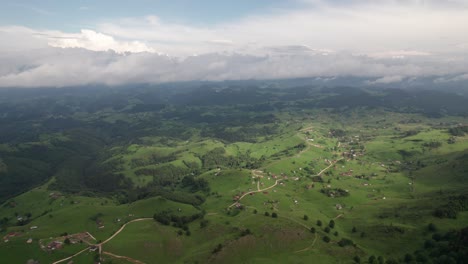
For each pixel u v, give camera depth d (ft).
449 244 640.17
